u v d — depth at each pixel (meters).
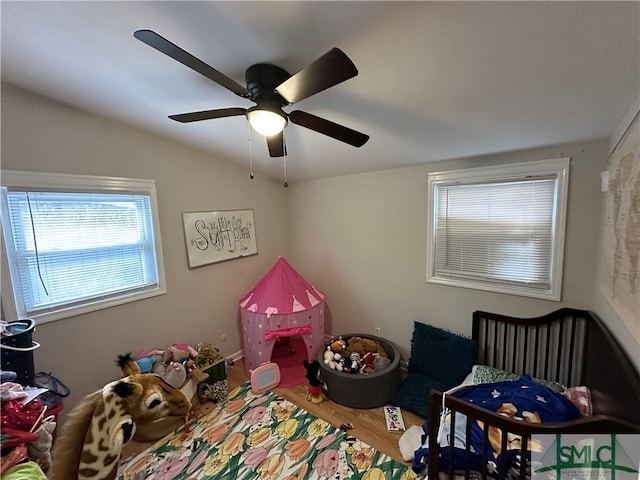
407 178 2.78
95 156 2.16
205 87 1.75
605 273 1.71
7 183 1.79
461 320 2.61
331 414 2.38
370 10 1.08
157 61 1.51
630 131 1.34
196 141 2.62
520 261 2.27
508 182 2.26
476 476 1.41
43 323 1.98
